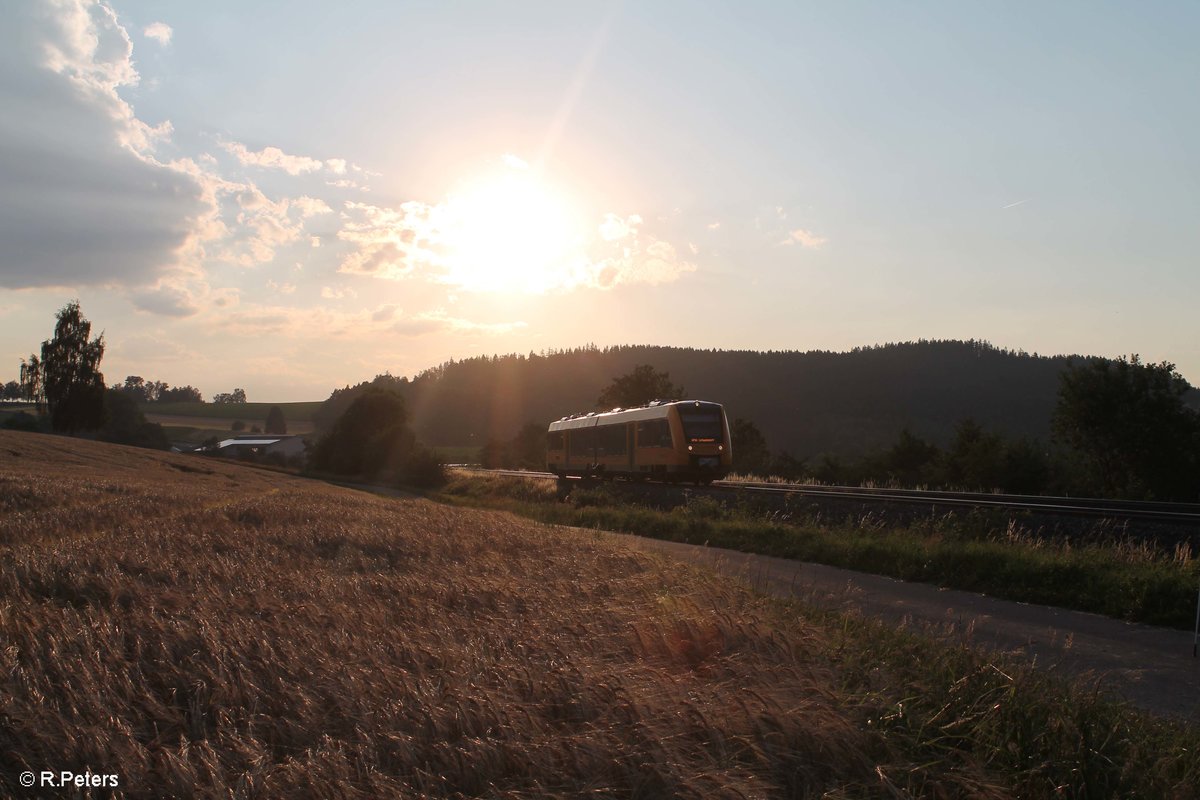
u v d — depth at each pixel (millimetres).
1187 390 47438
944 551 14953
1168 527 15203
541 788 4719
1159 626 10797
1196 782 5418
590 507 33812
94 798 4664
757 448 79625
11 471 37500
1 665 6375
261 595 10086
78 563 12422
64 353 99438
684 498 30125
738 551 19750
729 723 5438
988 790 5012
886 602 12438
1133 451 47438
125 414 126562
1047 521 17031
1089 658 9070
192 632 7535
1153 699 7582
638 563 13547
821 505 23297
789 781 5043
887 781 4922
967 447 56906
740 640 7641
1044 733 5762
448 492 61281
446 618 8742
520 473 67312
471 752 4953
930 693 6477
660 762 4914
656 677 6242
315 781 4602
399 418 93875
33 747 5039
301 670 6418
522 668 6434
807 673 6570
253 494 39031
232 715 5594
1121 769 5418
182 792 4617
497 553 15438
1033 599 12641
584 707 5715
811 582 14156
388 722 5434
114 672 6391
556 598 10070
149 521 21312
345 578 11891
